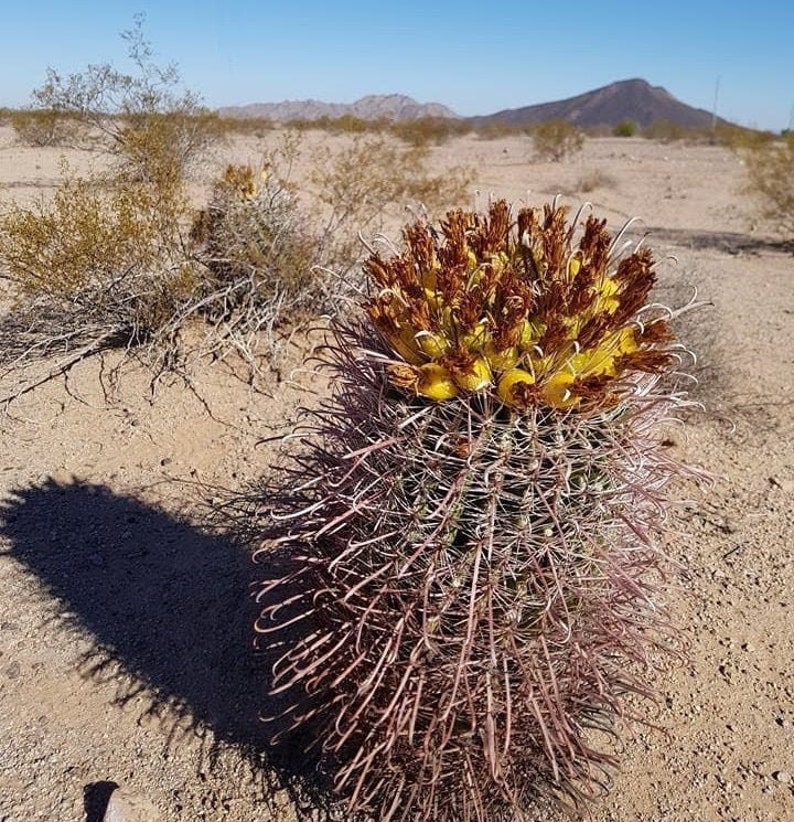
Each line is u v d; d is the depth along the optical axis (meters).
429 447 1.85
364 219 7.17
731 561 3.76
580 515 1.86
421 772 2.09
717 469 4.59
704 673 3.09
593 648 2.06
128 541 3.78
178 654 3.12
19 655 3.10
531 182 17.77
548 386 1.79
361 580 2.04
